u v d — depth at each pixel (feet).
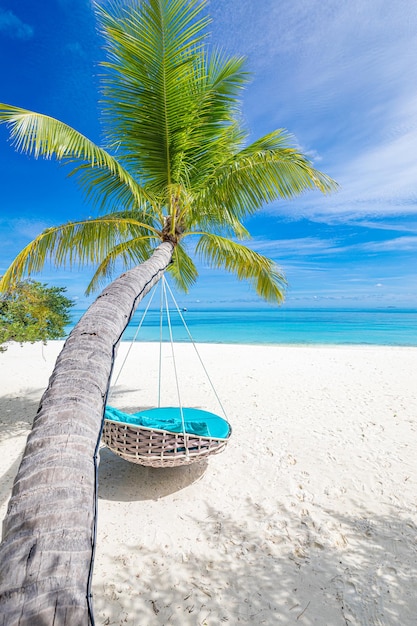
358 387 27.63
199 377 32.09
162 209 18.54
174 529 11.00
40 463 3.84
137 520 11.47
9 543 3.18
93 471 4.00
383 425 19.51
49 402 4.60
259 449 16.65
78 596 2.91
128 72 13.20
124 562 9.62
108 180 17.07
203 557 9.78
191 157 17.02
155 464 12.05
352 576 8.98
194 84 14.78
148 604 8.29
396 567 9.25
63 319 21.79
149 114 14.33
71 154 13.25
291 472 14.47
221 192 14.79
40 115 10.51
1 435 18.75
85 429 4.33
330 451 16.35
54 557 3.07
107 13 12.06
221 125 16.93
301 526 11.07
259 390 27.27
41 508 3.42
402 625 7.61
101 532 10.86
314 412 21.91
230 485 13.56
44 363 40.01
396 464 14.99
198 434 12.49
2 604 2.74
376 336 84.53
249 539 10.50
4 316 18.84
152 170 16.53
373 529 10.84
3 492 13.06
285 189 15.52
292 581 8.87
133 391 27.68
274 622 7.75
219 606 8.20
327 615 7.89
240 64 15.84
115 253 18.88
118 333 6.48
